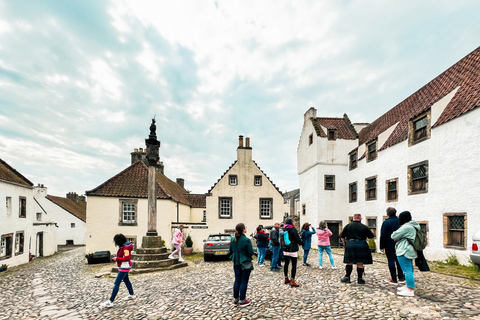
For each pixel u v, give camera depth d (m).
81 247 37.88
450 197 11.18
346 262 7.19
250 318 5.32
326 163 20.50
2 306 7.98
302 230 11.09
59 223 41.34
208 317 5.61
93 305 7.46
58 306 7.68
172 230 21.86
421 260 6.04
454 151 11.05
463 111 10.66
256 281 8.48
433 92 15.16
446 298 5.75
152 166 14.80
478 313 4.80
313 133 21.27
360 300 5.82
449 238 11.33
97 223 20.41
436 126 11.98
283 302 6.12
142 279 10.94
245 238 6.25
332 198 20.30
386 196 15.73
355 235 7.21
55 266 17.08
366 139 19.83
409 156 13.84
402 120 16.28
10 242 18.45
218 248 15.47
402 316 4.82
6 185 18.05
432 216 12.13
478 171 9.93
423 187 12.98
